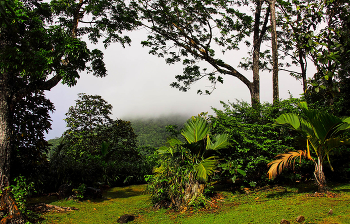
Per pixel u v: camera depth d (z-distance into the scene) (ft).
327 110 25.89
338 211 12.45
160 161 20.35
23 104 22.85
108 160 43.57
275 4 35.35
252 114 26.40
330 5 31.94
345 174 22.91
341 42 30.35
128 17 36.52
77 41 19.12
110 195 28.09
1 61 15.97
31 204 18.69
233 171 21.89
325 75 27.61
